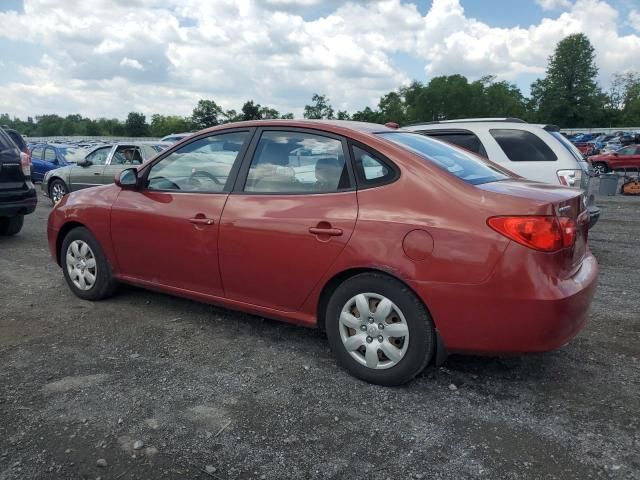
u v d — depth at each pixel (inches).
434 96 3919.8
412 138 156.8
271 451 109.2
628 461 106.1
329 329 143.1
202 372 143.6
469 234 122.2
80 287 201.6
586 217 145.1
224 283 161.8
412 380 139.6
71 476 101.0
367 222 133.3
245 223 152.9
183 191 172.1
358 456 107.7
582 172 259.3
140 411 123.5
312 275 142.5
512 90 4434.1
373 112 4311.0
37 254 285.1
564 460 106.5
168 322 180.1
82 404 126.2
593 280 133.8
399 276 128.3
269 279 151.1
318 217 140.5
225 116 3329.2
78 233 198.8
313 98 3221.0
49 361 149.3
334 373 143.4
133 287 217.8
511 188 133.3
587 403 128.6
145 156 464.1
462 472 102.8
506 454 108.3
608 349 160.4
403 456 107.7
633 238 354.6
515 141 268.2
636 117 3996.1
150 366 146.8
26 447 109.5
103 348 158.6
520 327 119.8
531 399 130.3
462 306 123.2
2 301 201.6
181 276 172.2
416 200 130.1
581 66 4119.1
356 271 137.3
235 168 162.4
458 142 277.9
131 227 180.9
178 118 4202.8
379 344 134.5
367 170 139.5
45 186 508.7
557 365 148.9
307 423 119.3
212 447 110.3
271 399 129.6
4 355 152.9
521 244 119.0
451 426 118.4
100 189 198.1
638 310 196.5
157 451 108.8
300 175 150.1
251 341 164.9
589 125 4151.1
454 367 147.0
